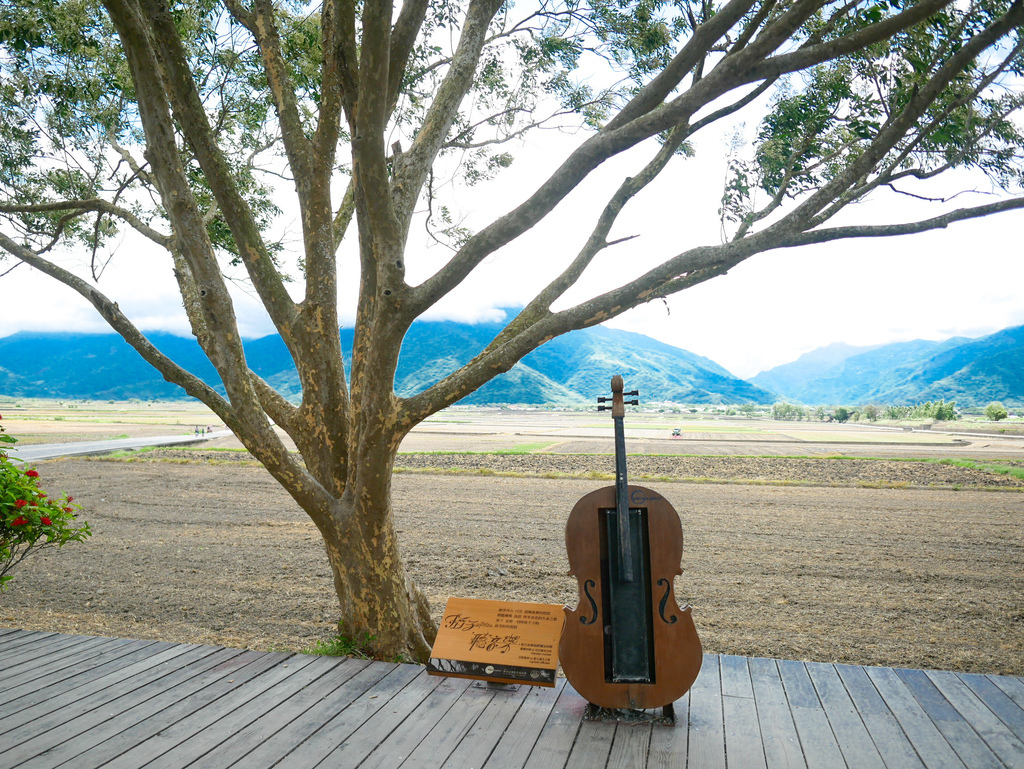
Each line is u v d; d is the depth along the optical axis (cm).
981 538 1238
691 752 299
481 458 2972
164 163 433
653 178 485
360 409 437
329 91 453
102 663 401
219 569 966
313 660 410
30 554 1041
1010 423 9338
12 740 303
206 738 307
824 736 314
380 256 388
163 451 3048
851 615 770
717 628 718
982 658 630
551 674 366
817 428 8638
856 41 334
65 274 477
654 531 333
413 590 492
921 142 490
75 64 612
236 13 503
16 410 12938
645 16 574
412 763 288
